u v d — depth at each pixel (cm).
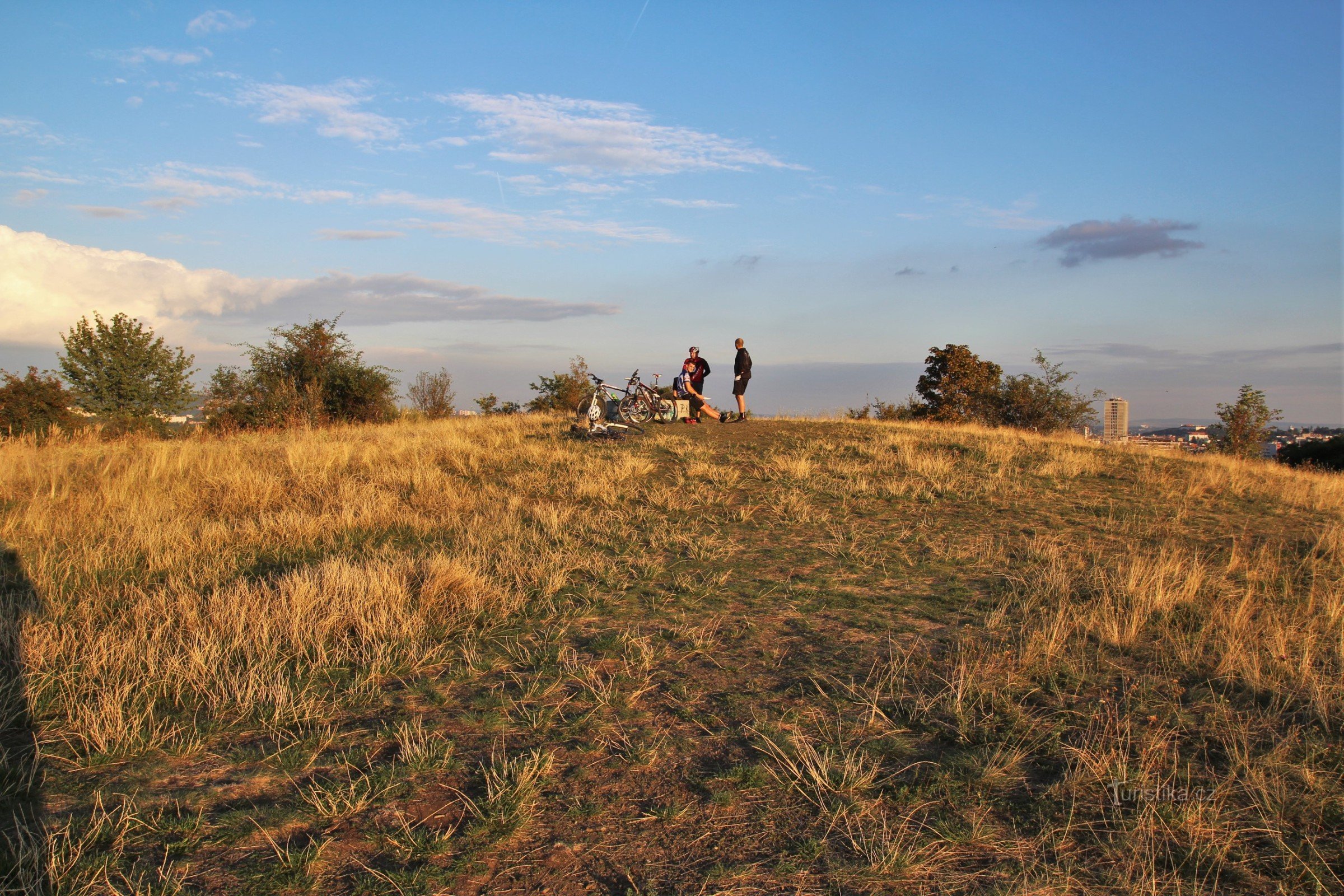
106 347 2642
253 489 1034
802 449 1497
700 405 1870
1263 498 1228
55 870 284
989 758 373
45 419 2283
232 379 2269
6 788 346
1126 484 1294
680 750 390
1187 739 394
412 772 364
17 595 603
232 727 413
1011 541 883
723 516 1000
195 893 279
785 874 291
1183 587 658
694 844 311
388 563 703
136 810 330
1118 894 279
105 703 407
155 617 559
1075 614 588
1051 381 3428
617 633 568
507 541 830
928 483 1225
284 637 534
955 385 3650
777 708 438
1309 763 365
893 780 359
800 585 695
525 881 287
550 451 1423
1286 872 288
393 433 1727
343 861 299
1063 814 328
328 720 423
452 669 500
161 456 1238
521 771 359
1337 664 494
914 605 639
